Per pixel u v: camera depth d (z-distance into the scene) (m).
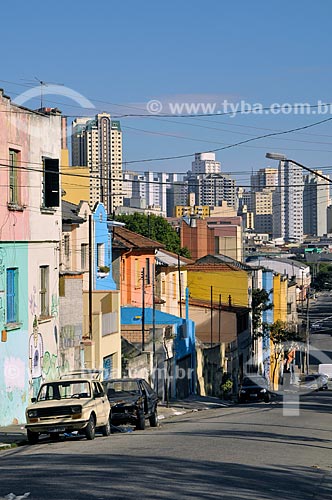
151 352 56.50
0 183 36.34
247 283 95.38
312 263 177.25
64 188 61.19
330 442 30.20
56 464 21.72
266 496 17.12
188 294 87.19
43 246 41.41
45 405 29.58
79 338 46.00
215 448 26.39
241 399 69.25
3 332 36.31
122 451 25.16
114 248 65.81
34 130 40.22
